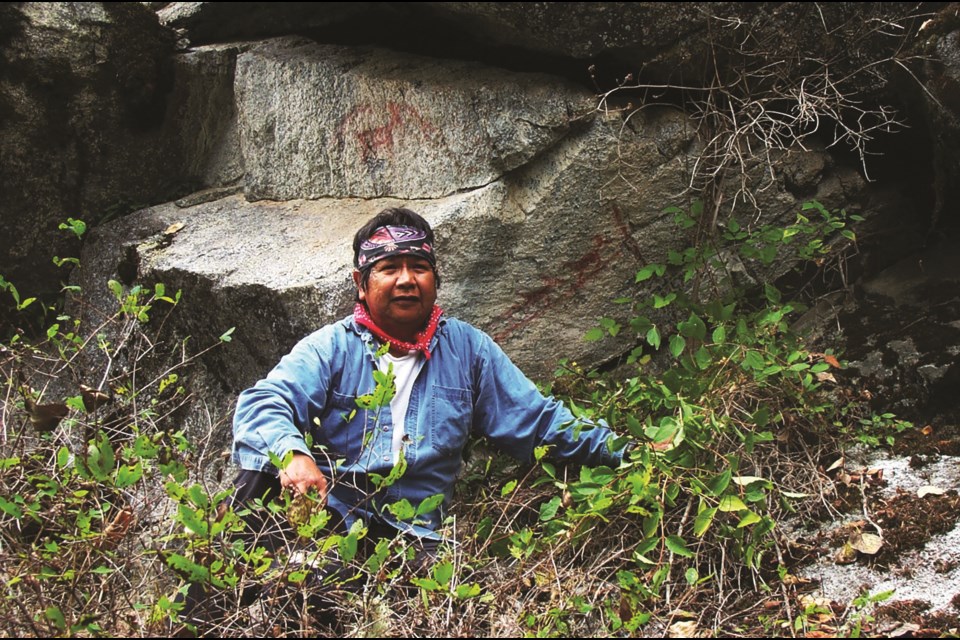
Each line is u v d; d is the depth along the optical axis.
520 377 3.53
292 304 3.89
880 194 4.42
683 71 4.13
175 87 5.16
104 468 2.75
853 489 3.55
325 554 2.92
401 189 4.31
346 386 3.33
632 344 4.23
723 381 3.68
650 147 4.12
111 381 3.73
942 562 3.19
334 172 4.52
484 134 4.04
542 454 3.23
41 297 4.91
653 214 4.19
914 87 4.05
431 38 4.59
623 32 4.02
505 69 4.25
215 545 2.89
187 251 4.37
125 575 3.02
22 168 4.82
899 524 3.36
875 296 4.24
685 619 3.05
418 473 3.33
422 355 3.40
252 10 5.20
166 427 4.19
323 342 3.35
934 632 2.92
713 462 3.38
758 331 3.84
